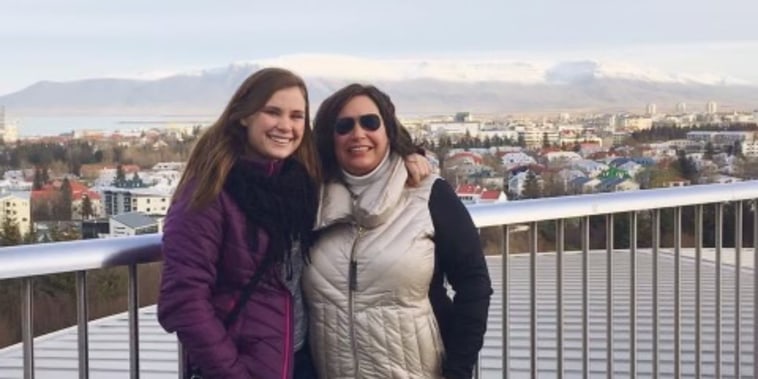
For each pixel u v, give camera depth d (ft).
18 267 7.09
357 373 8.34
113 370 17.89
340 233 8.29
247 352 7.63
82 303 7.73
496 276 23.80
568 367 17.42
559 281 11.36
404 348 8.34
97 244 7.75
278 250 7.64
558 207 10.94
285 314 7.84
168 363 18.38
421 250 8.25
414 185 8.48
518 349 18.79
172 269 7.33
